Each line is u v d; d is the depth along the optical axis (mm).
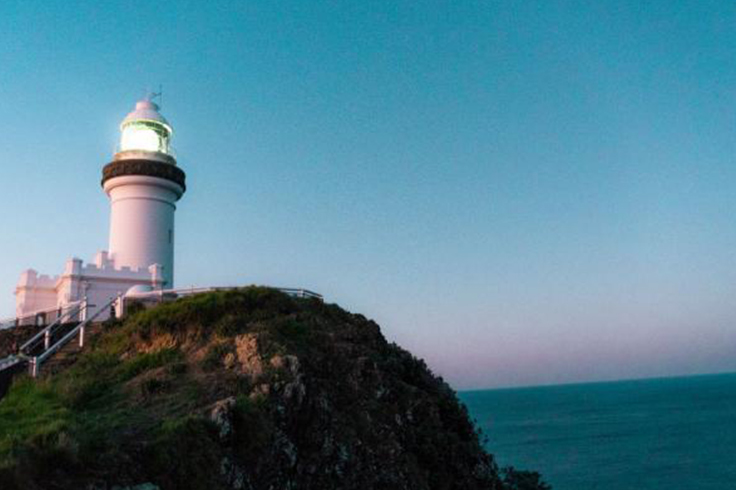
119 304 23250
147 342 18734
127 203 34125
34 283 31438
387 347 23359
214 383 14305
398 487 14656
